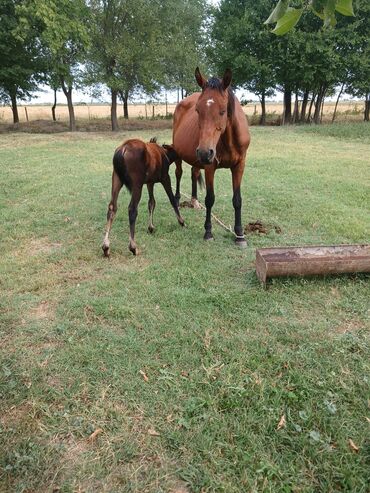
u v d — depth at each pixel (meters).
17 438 2.02
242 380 2.38
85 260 4.15
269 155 10.48
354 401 2.20
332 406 2.16
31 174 8.21
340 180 7.52
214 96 3.64
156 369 2.50
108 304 3.25
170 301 3.29
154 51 18.28
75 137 15.77
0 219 5.42
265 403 2.20
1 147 12.54
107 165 9.24
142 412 2.16
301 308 3.20
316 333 2.86
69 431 2.05
